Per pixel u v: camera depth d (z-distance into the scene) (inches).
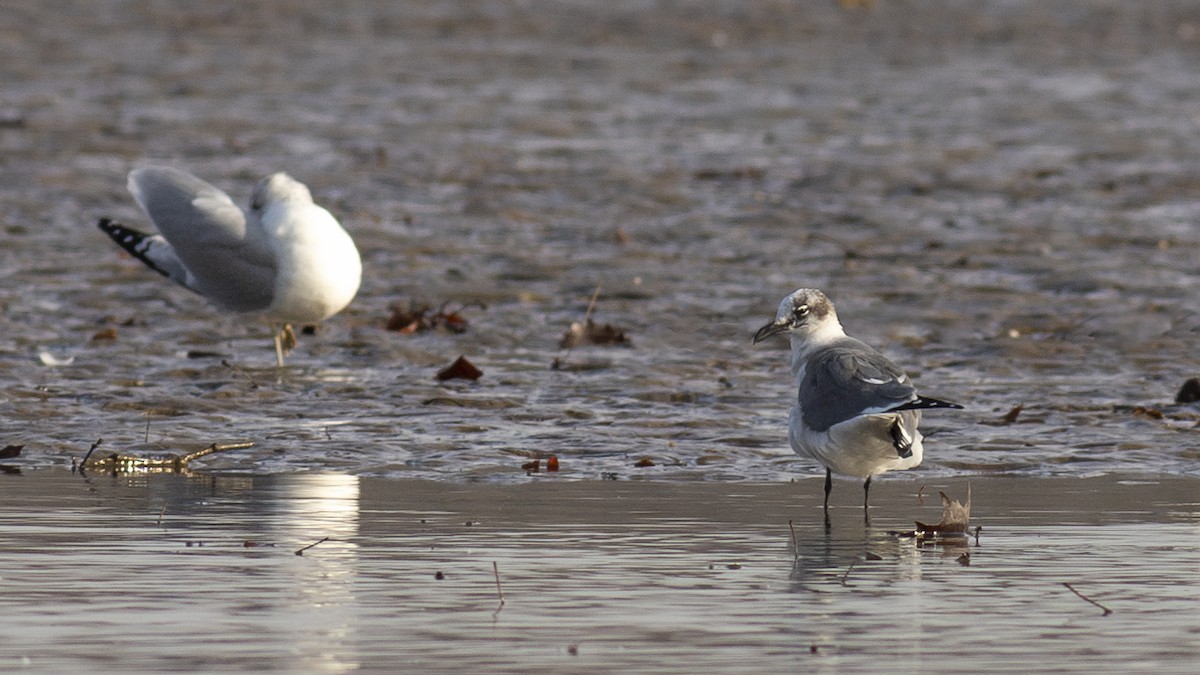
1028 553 368.2
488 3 2169.0
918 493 437.7
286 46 1718.8
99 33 1780.3
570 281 768.9
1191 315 705.0
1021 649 293.0
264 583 335.0
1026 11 2159.2
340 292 619.5
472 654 288.2
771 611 318.0
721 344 654.5
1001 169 1087.6
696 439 500.4
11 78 1438.2
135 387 563.8
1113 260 815.7
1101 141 1207.6
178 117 1258.6
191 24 1886.1
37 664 280.7
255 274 614.9
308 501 417.1
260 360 618.5
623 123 1274.6
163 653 287.3
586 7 2134.6
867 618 313.4
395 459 471.2
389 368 609.9
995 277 782.5
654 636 300.2
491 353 636.7
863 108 1370.6
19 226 874.8
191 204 631.2
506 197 976.3
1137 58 1720.0
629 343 654.5
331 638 297.3
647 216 930.7
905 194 1005.8
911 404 394.3
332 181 1023.6
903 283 766.5
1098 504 422.0
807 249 846.5
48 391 552.7
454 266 799.1
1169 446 493.0
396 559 357.1
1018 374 608.1
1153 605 323.3
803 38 1860.2
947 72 1598.2
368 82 1475.1
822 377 419.5
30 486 434.3
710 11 2101.4
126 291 737.6
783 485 446.6
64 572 342.3
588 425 516.7
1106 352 645.9
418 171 1057.5
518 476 452.8
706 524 396.5
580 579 341.4
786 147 1173.1
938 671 280.5
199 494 425.1
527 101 1379.2
